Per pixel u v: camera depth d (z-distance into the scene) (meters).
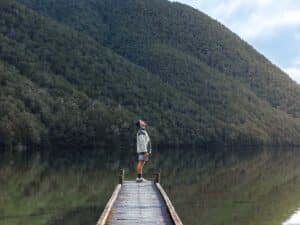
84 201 26.00
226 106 129.88
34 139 72.31
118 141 86.38
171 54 148.62
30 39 109.25
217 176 42.50
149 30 164.62
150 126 98.81
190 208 26.45
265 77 168.50
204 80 140.00
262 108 143.38
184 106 116.50
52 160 52.91
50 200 25.98
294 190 35.38
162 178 38.16
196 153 84.38
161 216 15.29
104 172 39.84
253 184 38.25
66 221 21.25
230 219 24.06
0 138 67.75
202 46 166.50
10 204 24.53
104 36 159.12
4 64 89.88
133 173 39.66
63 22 159.50
